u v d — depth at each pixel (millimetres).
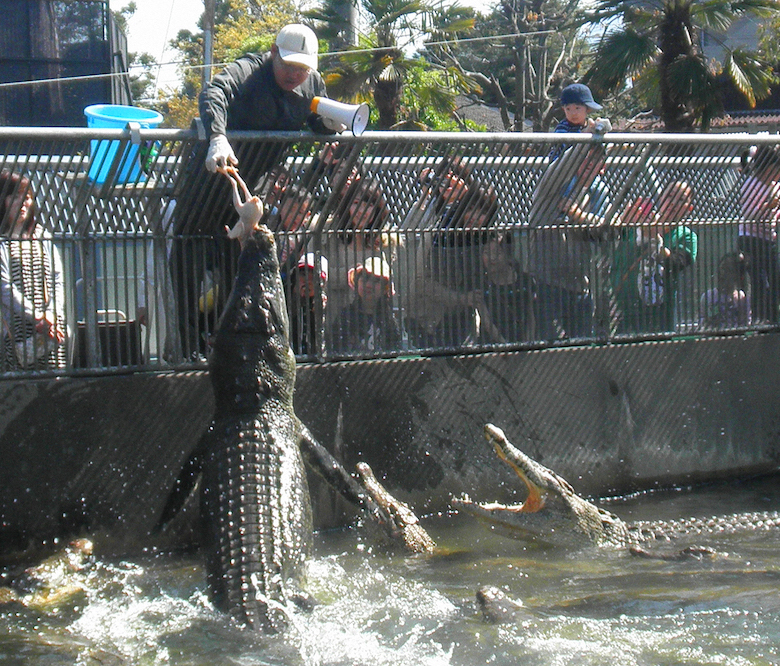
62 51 12758
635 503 5996
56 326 4785
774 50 22094
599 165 5844
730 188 6355
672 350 6266
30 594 4316
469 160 5496
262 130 5023
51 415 4762
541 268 5863
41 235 4711
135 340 4969
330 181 5188
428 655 3576
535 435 5875
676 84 18859
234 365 4855
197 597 4250
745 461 6566
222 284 5133
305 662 3516
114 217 4848
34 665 3473
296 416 5254
